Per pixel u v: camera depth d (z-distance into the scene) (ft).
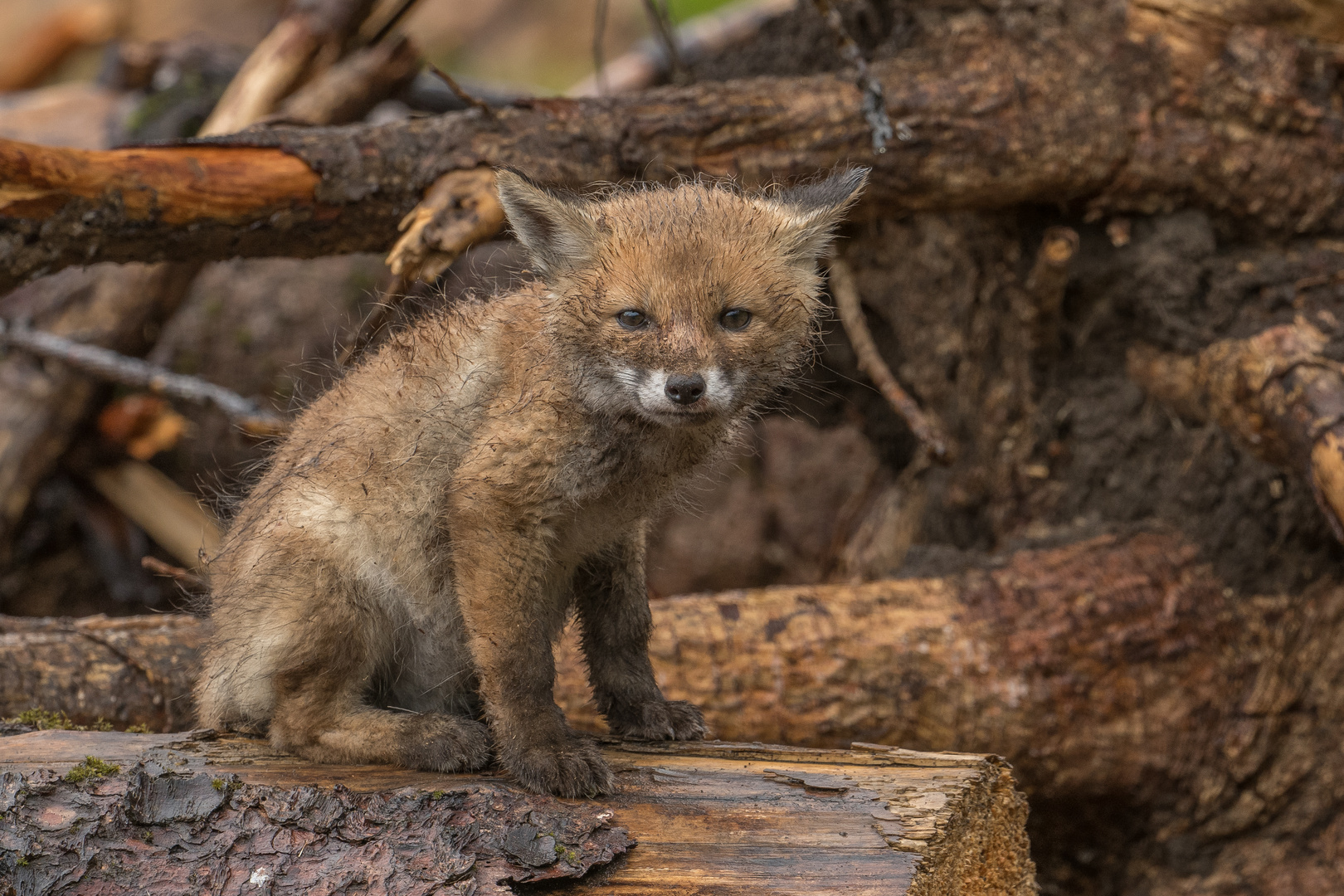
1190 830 34.65
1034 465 39.37
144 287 50.08
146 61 58.34
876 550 48.80
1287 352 32.91
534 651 22.18
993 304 40.42
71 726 26.81
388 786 20.86
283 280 57.41
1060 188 35.65
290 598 22.88
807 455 61.41
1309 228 36.35
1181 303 35.53
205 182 28.48
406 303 30.76
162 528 51.80
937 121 33.88
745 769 21.53
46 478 49.42
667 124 32.17
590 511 23.16
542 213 22.93
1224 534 35.65
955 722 33.12
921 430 37.78
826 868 18.67
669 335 21.95
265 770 21.84
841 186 25.26
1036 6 35.60
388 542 23.32
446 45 101.35
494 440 21.89
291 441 25.80
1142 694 33.76
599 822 19.20
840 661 33.17
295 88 51.19
